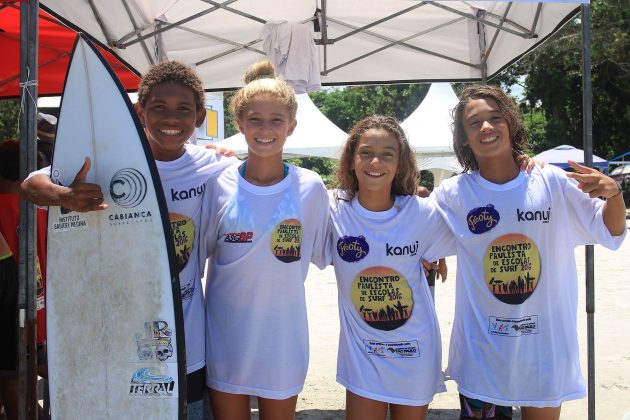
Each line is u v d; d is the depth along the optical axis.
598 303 7.27
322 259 2.79
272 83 2.56
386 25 5.49
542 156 18.62
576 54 24.19
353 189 2.81
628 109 25.62
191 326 2.61
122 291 2.46
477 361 2.63
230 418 2.58
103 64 2.51
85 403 2.48
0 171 3.49
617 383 4.51
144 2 4.70
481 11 5.08
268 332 2.50
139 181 2.46
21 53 2.64
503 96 2.72
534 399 2.57
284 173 2.64
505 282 2.62
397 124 2.75
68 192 2.23
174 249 2.45
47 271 2.53
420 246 2.71
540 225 2.61
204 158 2.78
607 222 2.57
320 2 5.20
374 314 2.65
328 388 4.57
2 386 3.28
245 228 2.50
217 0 5.08
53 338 2.52
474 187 2.71
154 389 2.42
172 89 2.54
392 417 2.72
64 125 2.53
